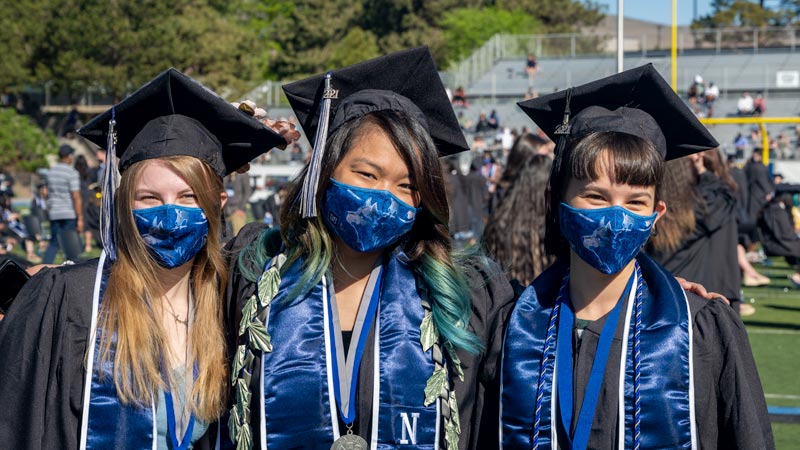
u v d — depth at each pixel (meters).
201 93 3.05
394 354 2.89
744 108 38.75
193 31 51.19
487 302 3.06
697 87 39.16
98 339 2.86
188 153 2.97
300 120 3.26
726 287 6.60
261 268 3.04
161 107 3.08
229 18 68.12
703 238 6.28
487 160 27.30
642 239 2.71
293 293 2.94
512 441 2.76
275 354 2.88
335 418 2.86
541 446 2.72
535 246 4.55
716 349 2.73
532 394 2.76
